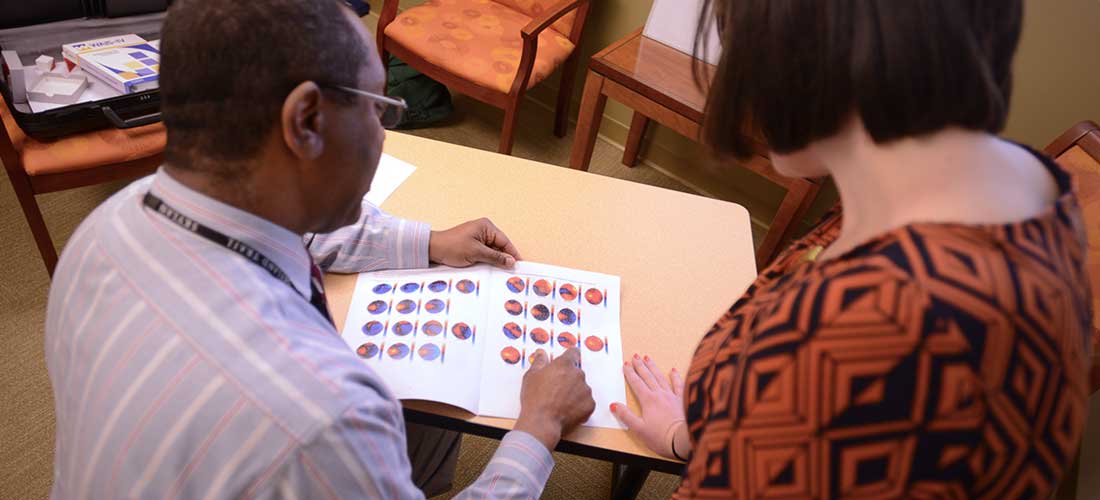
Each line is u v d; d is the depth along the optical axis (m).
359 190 0.71
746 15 0.48
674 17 2.08
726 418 0.50
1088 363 0.49
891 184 0.47
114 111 1.73
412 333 0.99
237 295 0.61
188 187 0.62
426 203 1.23
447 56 2.31
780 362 0.46
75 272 0.65
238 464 0.57
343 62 0.61
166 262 0.61
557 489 1.72
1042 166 0.52
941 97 0.44
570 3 2.28
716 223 1.30
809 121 0.49
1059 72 1.91
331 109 0.61
